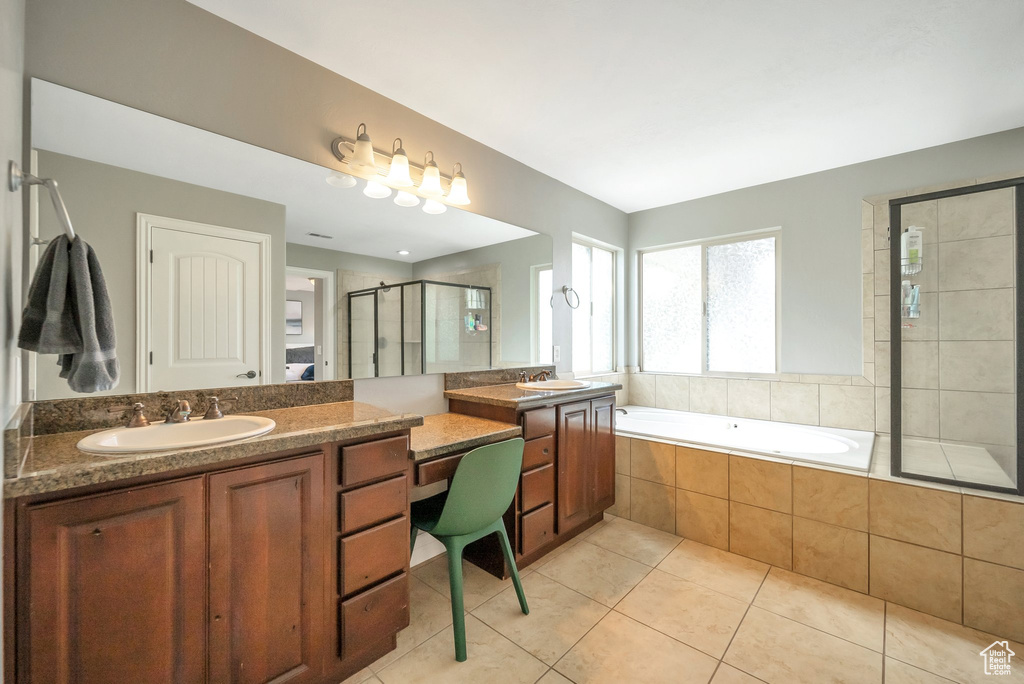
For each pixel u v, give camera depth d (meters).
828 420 2.98
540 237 3.01
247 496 1.19
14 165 1.00
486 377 2.64
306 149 1.82
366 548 1.45
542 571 2.18
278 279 1.76
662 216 3.78
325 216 1.90
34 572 0.91
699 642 1.66
